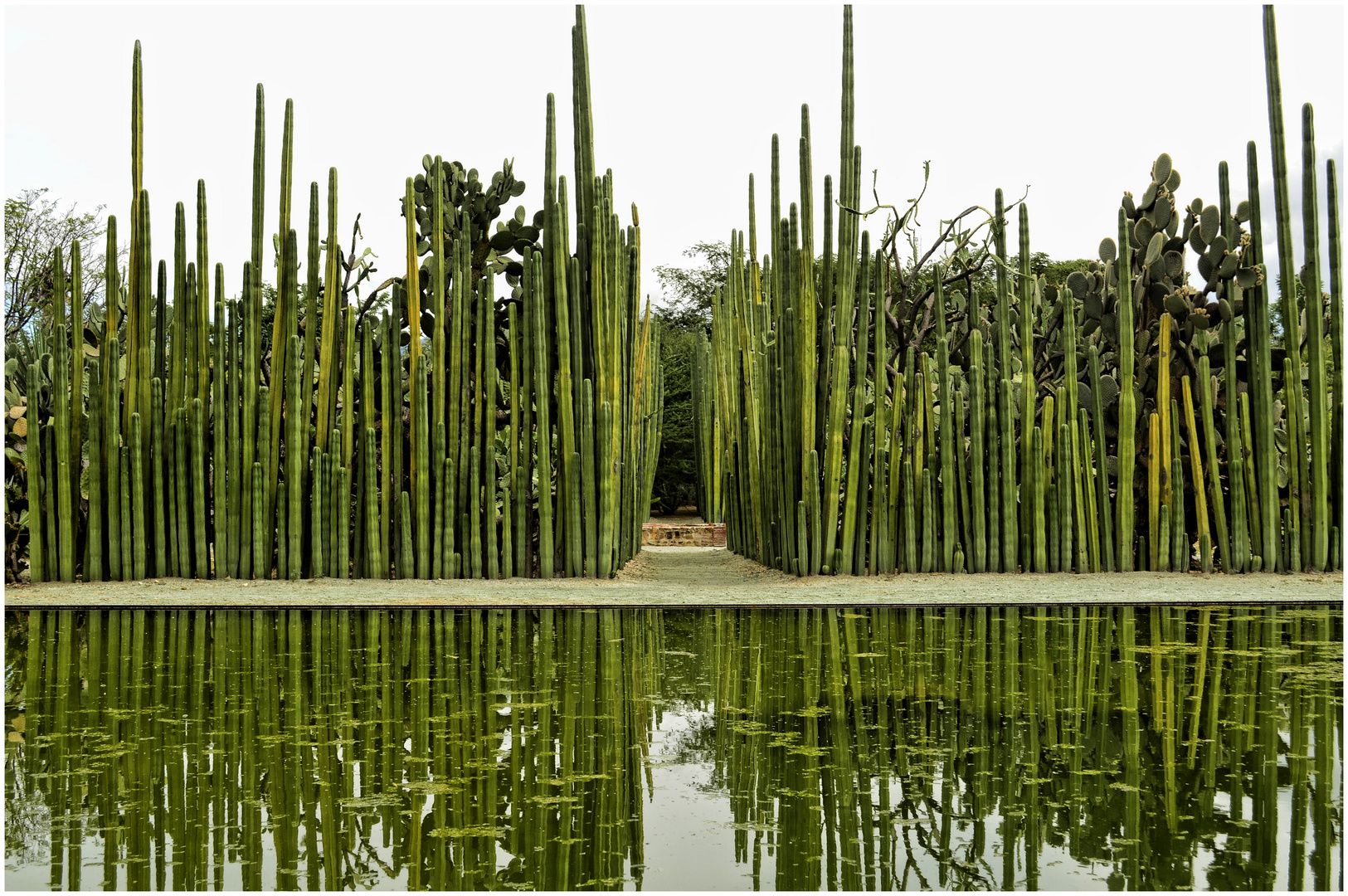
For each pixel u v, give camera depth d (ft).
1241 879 10.63
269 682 20.79
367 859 11.28
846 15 43.06
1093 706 18.43
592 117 46.44
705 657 23.73
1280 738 16.19
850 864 11.10
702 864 11.10
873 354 53.16
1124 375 44.52
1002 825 12.34
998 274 46.16
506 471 48.52
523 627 29.22
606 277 44.62
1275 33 43.47
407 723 17.26
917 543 45.14
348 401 43.80
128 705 18.60
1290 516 43.86
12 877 10.71
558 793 13.58
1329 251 44.29
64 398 40.86
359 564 42.96
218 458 42.01
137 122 42.09
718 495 85.46
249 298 41.86
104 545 41.70
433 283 43.91
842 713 18.07
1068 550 44.42
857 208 43.50
